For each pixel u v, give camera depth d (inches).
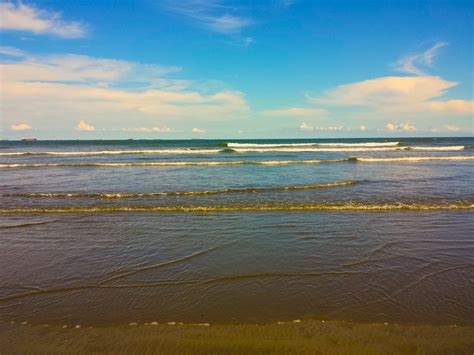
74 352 130.3
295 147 1894.7
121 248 244.4
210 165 920.3
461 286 179.8
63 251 239.0
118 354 129.1
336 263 212.8
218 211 356.5
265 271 201.3
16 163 968.9
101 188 506.0
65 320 151.3
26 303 166.2
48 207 373.1
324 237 266.2
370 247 242.5
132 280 190.9
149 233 280.4
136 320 150.6
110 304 164.4
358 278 190.5
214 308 159.5
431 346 131.0
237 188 494.6
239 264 212.5
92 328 145.0
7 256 229.9
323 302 163.9
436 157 1108.5
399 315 152.1
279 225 301.1
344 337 136.7
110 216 338.6
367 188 489.1
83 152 1472.7
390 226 296.5
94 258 225.3
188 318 151.5
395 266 207.5
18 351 130.9
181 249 241.3
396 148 1676.9
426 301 164.2
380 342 133.5
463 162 953.5
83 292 177.0
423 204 378.6
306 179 597.6
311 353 128.0
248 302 164.9
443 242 253.1
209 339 136.3
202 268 206.7
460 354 126.6
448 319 148.8
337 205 375.9
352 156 1222.3
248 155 1300.4
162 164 925.8
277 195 439.8
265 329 142.6
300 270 202.2
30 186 527.2
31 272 203.2
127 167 860.6
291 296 170.1
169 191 474.9
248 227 295.9
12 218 332.2
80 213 351.6
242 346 132.1
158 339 136.8
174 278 192.9
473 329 141.6
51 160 1085.1
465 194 435.8
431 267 205.6
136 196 439.5
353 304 161.8
